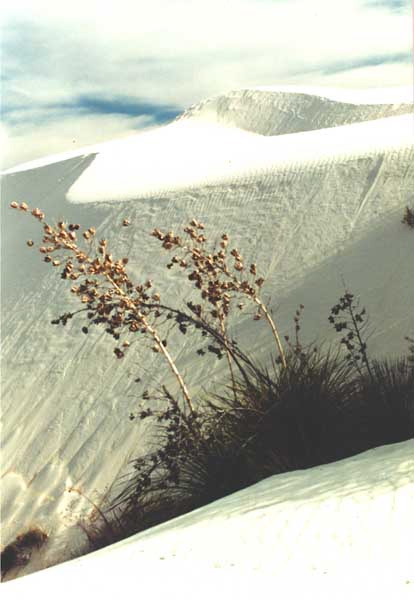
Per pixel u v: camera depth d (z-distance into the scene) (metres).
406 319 12.12
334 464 5.62
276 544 3.74
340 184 18.14
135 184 24.27
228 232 18.44
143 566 3.77
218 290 8.47
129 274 18.38
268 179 19.81
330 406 6.95
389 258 14.36
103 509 11.38
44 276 21.03
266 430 6.91
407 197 16.58
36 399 15.81
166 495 8.09
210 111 58.19
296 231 17.16
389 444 6.14
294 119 54.78
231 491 6.90
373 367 7.86
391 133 21.02
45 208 26.83
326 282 14.60
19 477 13.72
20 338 18.41
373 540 3.57
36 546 11.65
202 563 3.66
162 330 15.14
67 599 3.38
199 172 23.05
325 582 3.20
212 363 13.43
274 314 14.16
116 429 13.59
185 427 7.82
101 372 15.37
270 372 12.30
